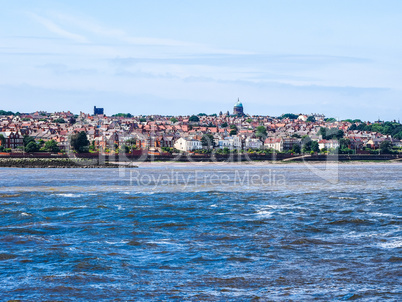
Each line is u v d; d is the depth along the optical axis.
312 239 45.66
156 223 53.97
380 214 60.81
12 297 30.36
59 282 33.06
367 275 34.47
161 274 34.97
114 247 42.56
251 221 55.16
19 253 40.12
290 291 31.36
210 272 35.44
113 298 30.25
